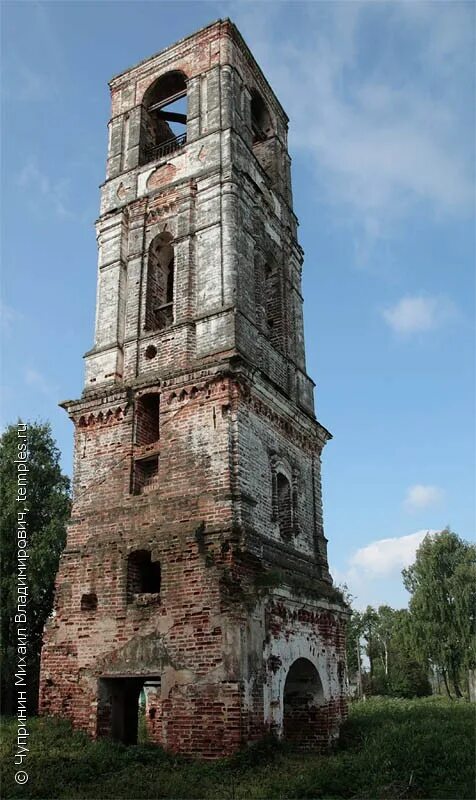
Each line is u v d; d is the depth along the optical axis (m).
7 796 14.52
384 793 14.80
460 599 56.53
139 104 29.73
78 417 23.66
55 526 34.53
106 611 20.14
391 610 79.81
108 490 22.06
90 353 24.91
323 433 26.73
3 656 30.62
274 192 29.41
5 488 35.09
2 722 20.53
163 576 19.41
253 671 17.91
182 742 17.47
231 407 20.81
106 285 26.00
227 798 14.18
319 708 21.64
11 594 31.70
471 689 54.66
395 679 64.88
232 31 28.77
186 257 24.50
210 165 25.89
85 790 14.93
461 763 16.81
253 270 25.12
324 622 22.89
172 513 20.33
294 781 15.27
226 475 20.00
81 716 19.38
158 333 23.78
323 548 25.22
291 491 23.53
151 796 14.33
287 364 26.36
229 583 18.45
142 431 22.73
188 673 18.02
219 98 27.17
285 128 33.75
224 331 22.47
